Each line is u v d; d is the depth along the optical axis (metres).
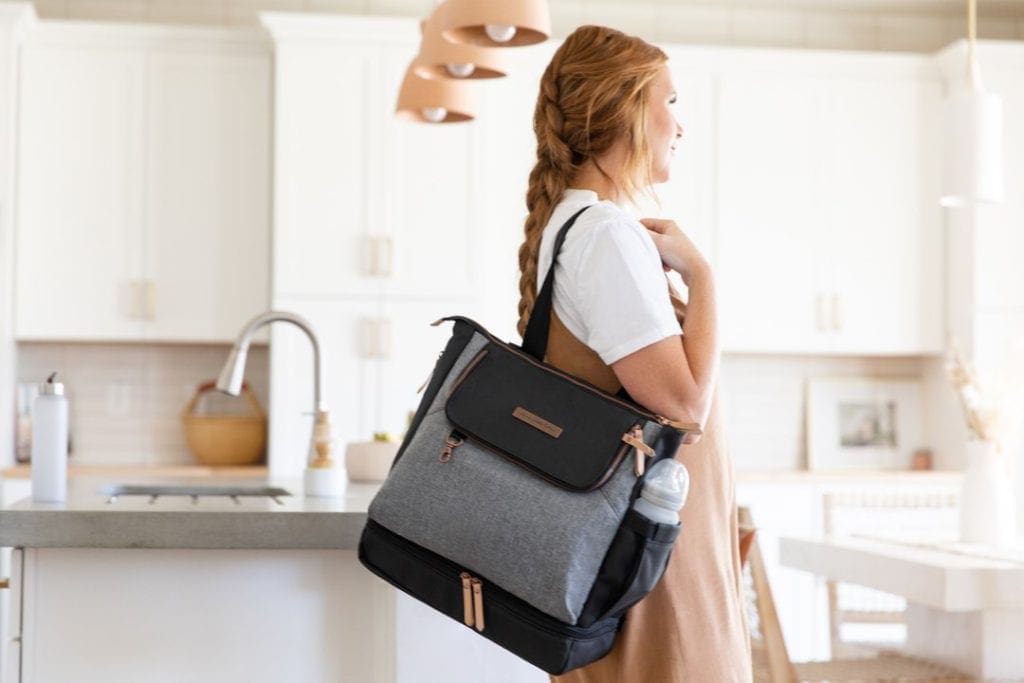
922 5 5.56
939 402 5.43
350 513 2.02
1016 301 5.12
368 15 5.31
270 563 2.07
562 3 5.47
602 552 1.46
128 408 5.19
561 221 1.61
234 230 4.95
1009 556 2.87
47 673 2.02
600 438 1.48
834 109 5.25
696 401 1.50
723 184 5.18
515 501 1.49
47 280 4.84
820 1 5.52
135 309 4.88
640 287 1.50
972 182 2.90
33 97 4.86
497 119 5.01
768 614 2.82
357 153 4.84
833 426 5.52
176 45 4.94
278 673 2.07
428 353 4.84
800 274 5.21
